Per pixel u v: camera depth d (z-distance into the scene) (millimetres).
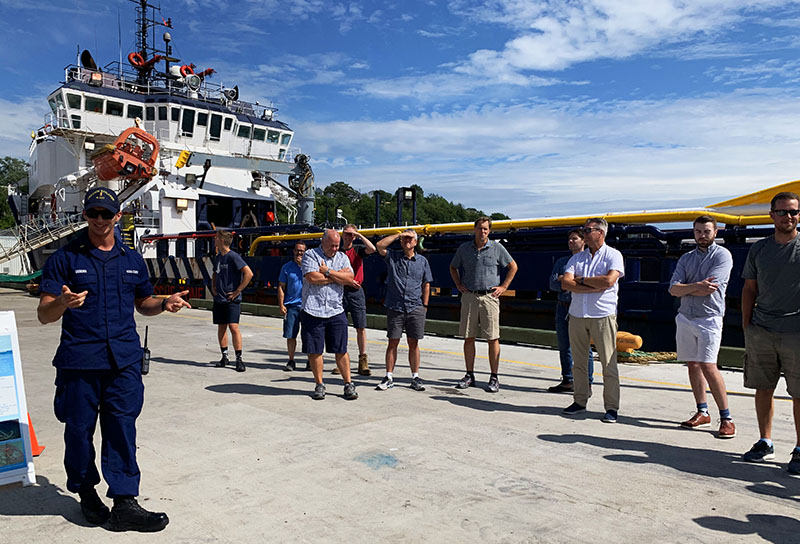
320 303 5871
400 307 6312
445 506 3334
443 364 8266
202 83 25172
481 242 6305
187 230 20828
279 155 26516
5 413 3572
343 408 5574
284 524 3100
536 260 10516
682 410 5629
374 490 3564
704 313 4773
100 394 3086
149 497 3449
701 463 4086
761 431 4191
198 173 22328
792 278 3924
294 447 4387
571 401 5965
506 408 5625
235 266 7414
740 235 8703
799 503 3408
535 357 8961
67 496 3479
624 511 3273
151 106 23156
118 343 3051
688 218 8953
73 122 22266
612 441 4578
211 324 13273
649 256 9414
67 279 2998
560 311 6387
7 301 19906
